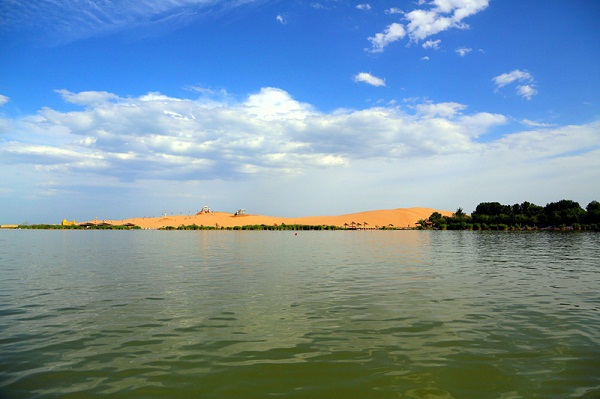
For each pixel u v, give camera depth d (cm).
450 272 2855
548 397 866
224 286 2239
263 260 3797
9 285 2283
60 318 1518
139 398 860
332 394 879
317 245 6278
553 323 1438
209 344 1206
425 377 966
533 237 8656
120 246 5916
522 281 2425
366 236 10194
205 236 10219
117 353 1131
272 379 953
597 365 1039
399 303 1783
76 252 4738
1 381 946
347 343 1215
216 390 897
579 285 2272
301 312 1612
